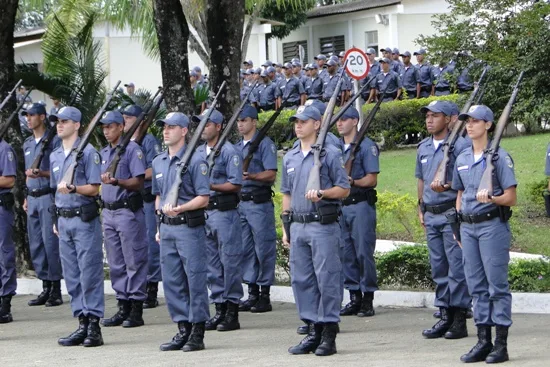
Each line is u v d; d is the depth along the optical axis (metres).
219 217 13.54
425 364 10.50
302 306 11.54
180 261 11.94
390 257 15.46
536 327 12.38
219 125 13.75
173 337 12.54
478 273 10.77
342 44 48.53
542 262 14.48
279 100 35.81
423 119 31.06
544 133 29.77
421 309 14.34
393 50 34.34
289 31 48.50
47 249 15.79
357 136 14.05
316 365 10.62
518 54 18.11
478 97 12.71
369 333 12.69
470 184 10.84
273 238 14.88
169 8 16.94
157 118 18.62
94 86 20.06
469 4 18.64
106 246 14.20
